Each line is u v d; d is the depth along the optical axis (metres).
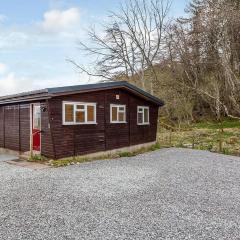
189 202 7.34
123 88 16.02
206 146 19.50
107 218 6.18
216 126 30.05
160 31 32.69
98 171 11.09
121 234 5.39
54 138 12.50
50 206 6.93
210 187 8.89
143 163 13.09
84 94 13.79
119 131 15.97
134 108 17.20
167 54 34.91
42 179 9.65
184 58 35.06
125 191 8.30
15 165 12.07
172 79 34.75
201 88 32.50
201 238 5.24
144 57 32.16
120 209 6.76
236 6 32.91
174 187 8.82
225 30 30.78
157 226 5.77
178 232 5.49
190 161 13.79
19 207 6.84
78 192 8.12
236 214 6.49
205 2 35.75
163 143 21.30
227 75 28.22
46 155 12.95
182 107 33.22
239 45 31.09
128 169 11.59
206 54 34.06
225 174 10.91
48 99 12.26
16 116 14.92
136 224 5.86
